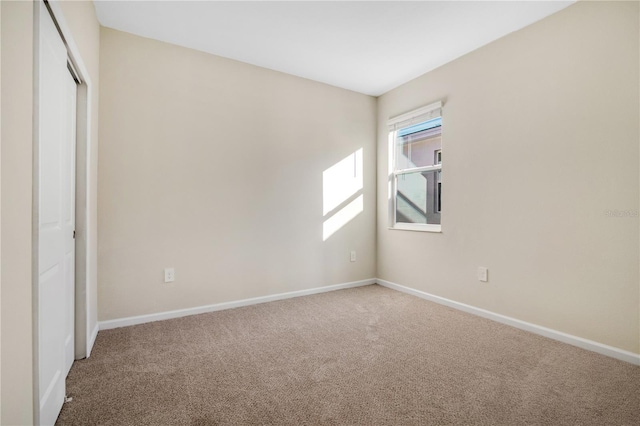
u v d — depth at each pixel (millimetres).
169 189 2816
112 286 2594
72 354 1963
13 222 939
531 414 1512
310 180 3633
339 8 2371
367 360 2055
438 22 2547
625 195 2066
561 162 2371
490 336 2451
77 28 1790
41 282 1254
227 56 3086
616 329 2105
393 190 4008
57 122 1463
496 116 2799
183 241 2885
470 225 3014
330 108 3779
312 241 3654
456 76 3146
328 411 1530
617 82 2094
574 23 2299
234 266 3148
